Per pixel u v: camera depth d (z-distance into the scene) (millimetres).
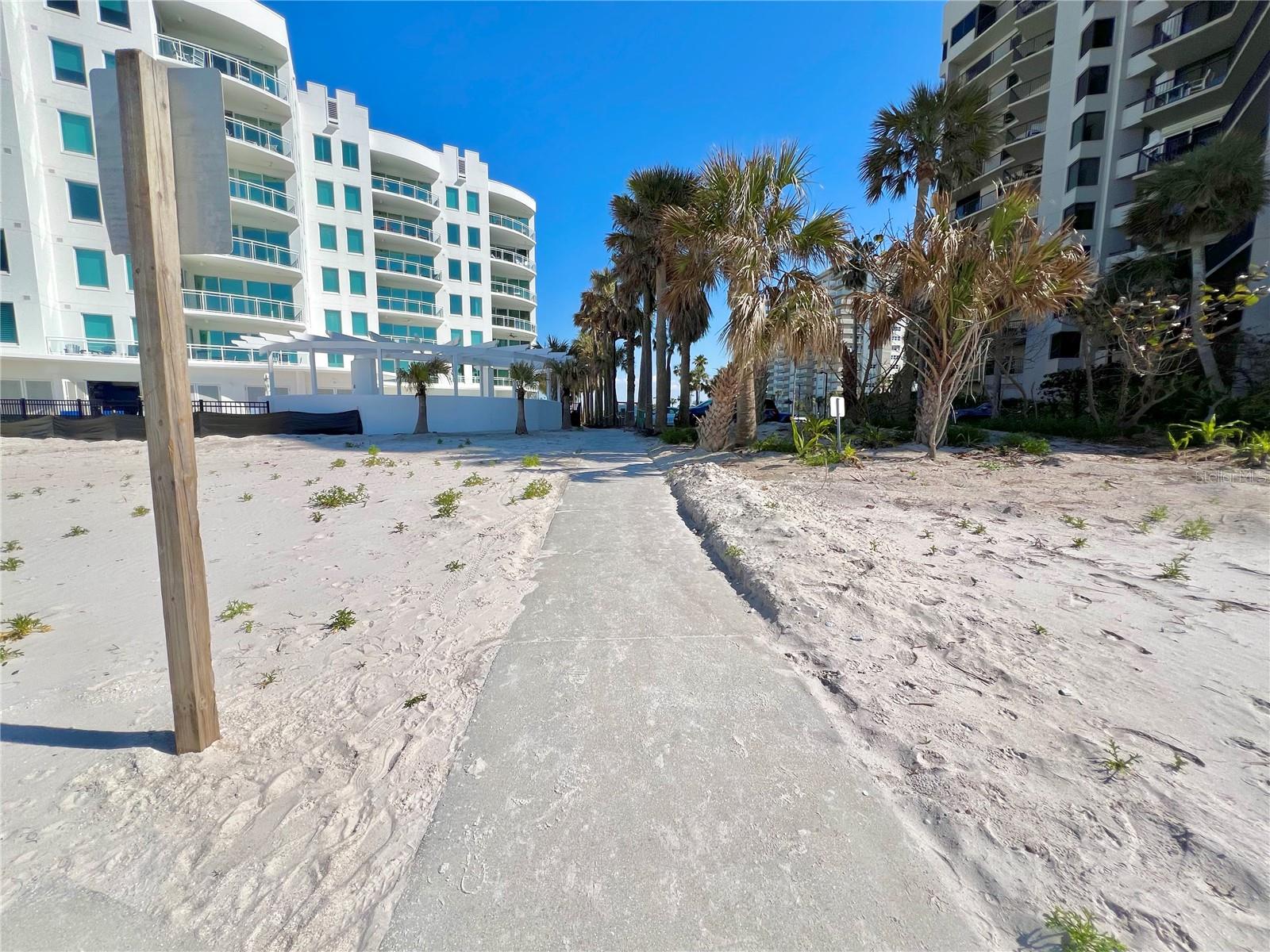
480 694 2842
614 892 1659
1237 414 12031
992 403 24922
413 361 27297
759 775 2160
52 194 23047
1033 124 33875
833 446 12273
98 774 2287
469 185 40000
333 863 1824
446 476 11172
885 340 12008
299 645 3584
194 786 2217
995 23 34656
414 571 5062
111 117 2061
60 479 11625
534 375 26641
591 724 2543
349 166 33094
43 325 22625
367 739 2500
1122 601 3822
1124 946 1436
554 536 6066
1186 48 23391
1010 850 1769
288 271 29578
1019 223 9773
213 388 27828
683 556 5219
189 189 2129
